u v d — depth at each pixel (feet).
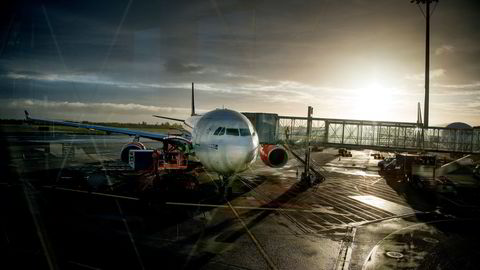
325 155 169.17
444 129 96.27
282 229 44.73
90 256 33.47
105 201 56.18
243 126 59.93
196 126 69.87
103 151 143.13
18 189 63.72
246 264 32.99
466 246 40.09
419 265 34.24
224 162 57.88
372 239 41.93
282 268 32.37
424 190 77.41
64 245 36.22
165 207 53.52
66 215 47.57
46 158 113.39
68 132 313.94
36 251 34.27
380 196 69.15
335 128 93.04
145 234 40.78
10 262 31.37
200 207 54.54
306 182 82.48
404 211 57.06
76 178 75.92
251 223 46.83
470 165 107.55
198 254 35.14
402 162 94.22
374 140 97.86
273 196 65.10
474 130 96.17
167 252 35.37
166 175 68.44
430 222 50.52
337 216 52.34
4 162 100.94
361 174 101.40
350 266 33.45
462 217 53.98
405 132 97.81
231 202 58.75
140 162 70.18
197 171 89.81
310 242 40.04
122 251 35.12
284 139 88.33
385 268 33.24
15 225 42.42
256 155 61.31
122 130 87.61
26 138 205.77
